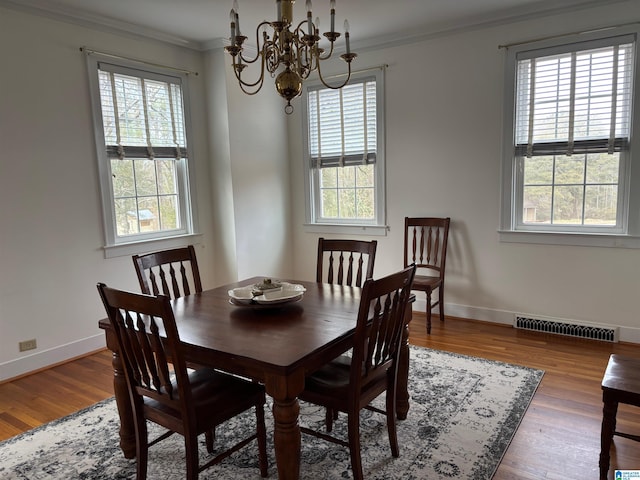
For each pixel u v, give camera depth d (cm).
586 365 306
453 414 247
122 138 370
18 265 311
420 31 391
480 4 338
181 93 412
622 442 218
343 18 362
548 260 366
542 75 353
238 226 435
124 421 212
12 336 310
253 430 241
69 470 209
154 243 395
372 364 193
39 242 321
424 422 240
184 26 371
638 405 177
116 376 210
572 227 358
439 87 395
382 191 436
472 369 303
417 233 425
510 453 212
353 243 283
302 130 475
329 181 475
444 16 362
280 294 225
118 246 367
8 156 302
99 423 251
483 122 379
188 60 416
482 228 391
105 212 358
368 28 389
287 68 223
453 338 363
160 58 393
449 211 405
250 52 432
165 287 265
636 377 189
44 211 322
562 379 286
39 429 246
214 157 434
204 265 442
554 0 333
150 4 321
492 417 243
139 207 389
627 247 334
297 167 486
